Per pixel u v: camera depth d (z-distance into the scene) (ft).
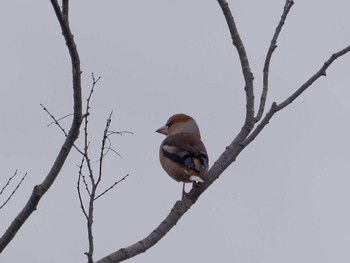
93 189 26.66
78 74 26.27
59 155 27.07
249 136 35.17
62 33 25.84
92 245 25.53
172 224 32.22
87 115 27.17
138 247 29.19
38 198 26.78
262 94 36.58
